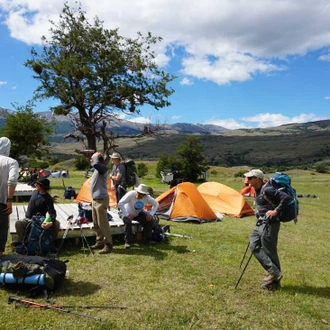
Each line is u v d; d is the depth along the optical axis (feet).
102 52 58.03
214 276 19.90
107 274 19.33
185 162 122.21
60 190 63.10
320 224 41.88
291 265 23.53
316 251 28.02
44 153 78.43
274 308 16.21
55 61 58.85
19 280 15.92
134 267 20.68
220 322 14.65
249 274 20.58
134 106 60.85
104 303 15.69
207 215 38.55
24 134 70.74
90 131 59.57
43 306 14.76
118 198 30.68
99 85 58.85
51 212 21.25
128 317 14.55
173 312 15.21
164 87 60.90
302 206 58.70
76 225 24.73
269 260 18.08
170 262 22.00
